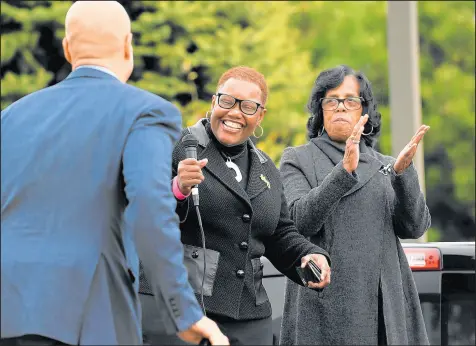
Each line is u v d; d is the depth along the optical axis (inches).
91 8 217.2
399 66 492.4
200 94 838.5
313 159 259.6
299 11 1142.3
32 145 207.3
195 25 829.2
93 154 205.8
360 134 238.8
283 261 246.7
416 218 248.1
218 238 237.8
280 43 864.9
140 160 202.8
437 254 286.2
